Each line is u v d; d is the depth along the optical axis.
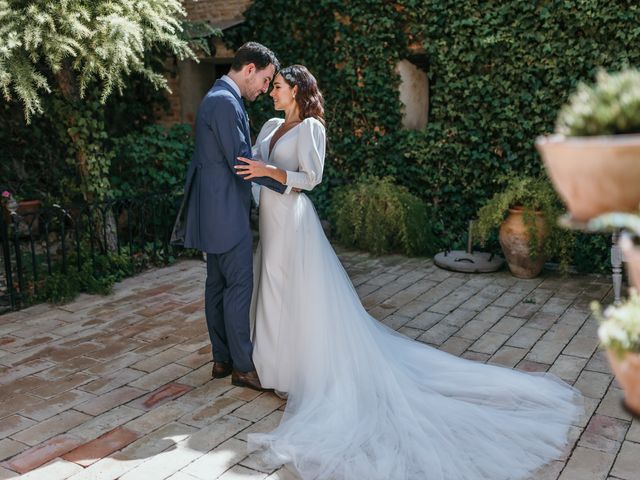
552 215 5.61
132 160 6.77
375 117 7.31
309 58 7.54
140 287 5.68
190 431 3.11
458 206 7.02
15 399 3.50
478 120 6.71
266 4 7.61
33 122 7.04
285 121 3.53
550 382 3.53
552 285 5.67
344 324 3.37
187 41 6.48
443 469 2.68
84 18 4.96
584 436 3.01
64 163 7.16
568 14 5.98
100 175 6.37
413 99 7.24
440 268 6.28
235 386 3.63
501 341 4.35
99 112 6.12
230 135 3.25
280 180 3.25
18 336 4.50
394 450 2.81
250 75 3.40
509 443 2.88
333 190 7.62
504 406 3.27
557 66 6.18
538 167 6.50
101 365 3.97
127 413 3.32
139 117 7.97
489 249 6.76
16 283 5.62
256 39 7.77
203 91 8.29
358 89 7.32
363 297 5.41
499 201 5.73
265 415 3.28
